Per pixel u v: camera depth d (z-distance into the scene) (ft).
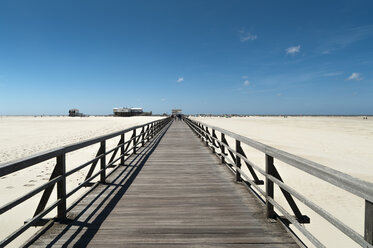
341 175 4.63
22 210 16.63
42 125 118.21
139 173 16.51
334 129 99.91
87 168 28.19
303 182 23.76
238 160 14.02
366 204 4.14
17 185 21.79
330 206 18.61
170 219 9.11
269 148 8.26
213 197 11.63
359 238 4.11
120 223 8.75
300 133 78.33
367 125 137.28
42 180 23.31
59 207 8.78
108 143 47.37
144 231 8.16
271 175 8.70
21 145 46.29
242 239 7.64
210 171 17.15
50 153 7.43
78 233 7.97
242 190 12.73
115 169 16.20
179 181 14.51
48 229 8.16
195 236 7.83
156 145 31.78
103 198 11.43
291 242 7.45
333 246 13.64
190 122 71.20
